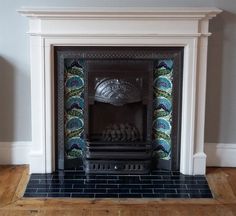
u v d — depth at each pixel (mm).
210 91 3797
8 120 3863
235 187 3553
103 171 3764
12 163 3920
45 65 3588
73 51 3609
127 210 3178
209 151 3900
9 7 3658
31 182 3596
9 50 3732
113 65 3641
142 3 3637
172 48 3605
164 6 3643
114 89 3656
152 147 3832
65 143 3814
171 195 3404
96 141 3775
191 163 3748
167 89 3715
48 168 3764
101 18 3496
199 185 3578
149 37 3521
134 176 3729
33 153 3742
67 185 3553
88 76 3662
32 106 3682
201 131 3723
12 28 3693
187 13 3445
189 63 3584
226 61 3742
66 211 3158
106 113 3869
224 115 3846
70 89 3729
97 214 3123
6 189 3479
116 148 3750
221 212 3162
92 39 3537
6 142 3900
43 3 3650
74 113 3777
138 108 3863
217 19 3666
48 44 3551
